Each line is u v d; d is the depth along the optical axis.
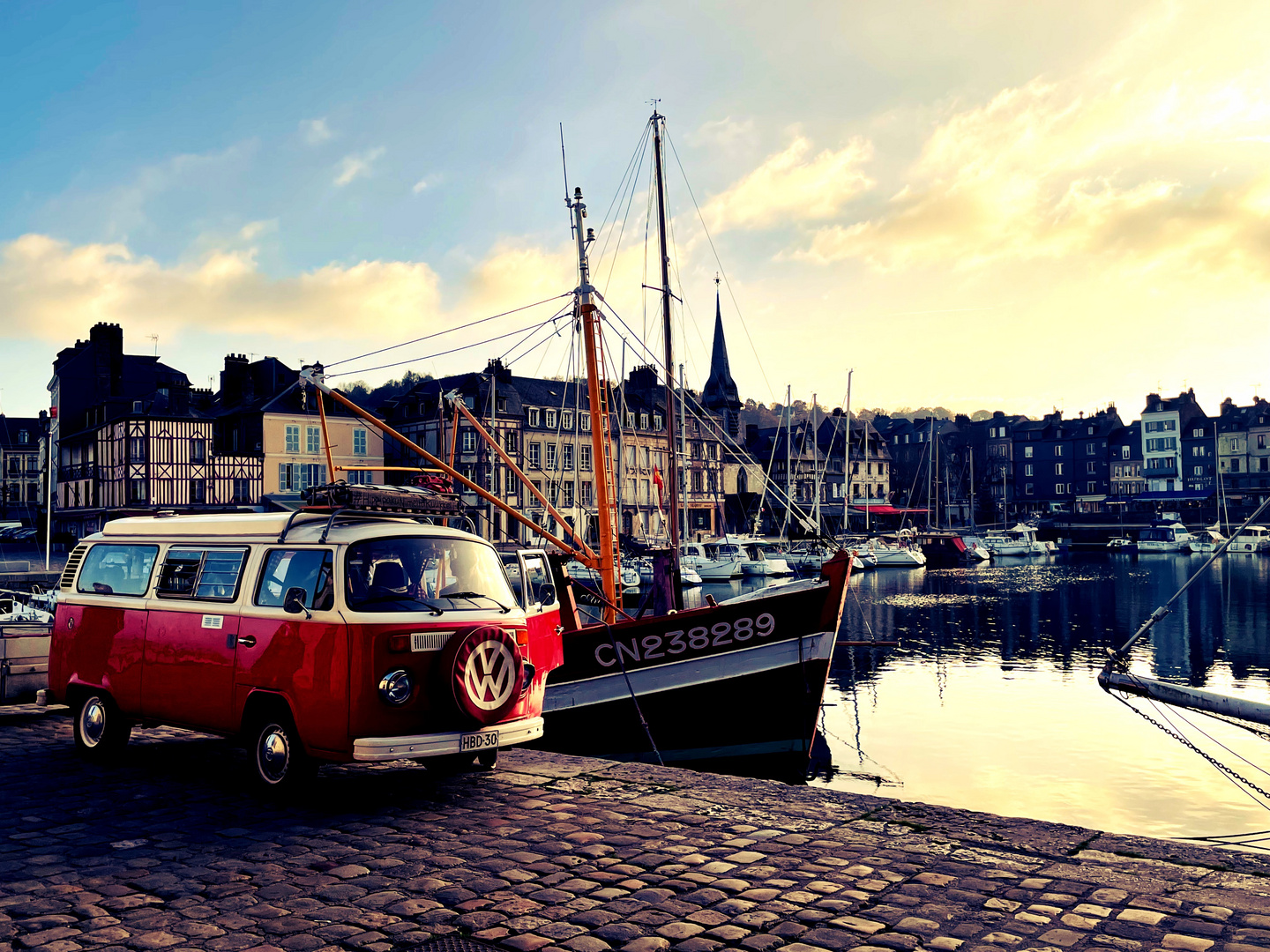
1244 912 4.88
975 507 147.62
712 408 111.44
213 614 8.35
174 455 64.88
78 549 10.12
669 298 31.27
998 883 5.38
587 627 16.50
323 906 5.23
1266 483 134.00
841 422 129.25
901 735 21.25
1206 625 43.81
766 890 5.32
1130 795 16.45
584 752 16.23
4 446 110.44
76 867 5.96
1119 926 4.73
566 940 4.71
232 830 6.79
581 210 19.42
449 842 6.43
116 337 79.19
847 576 16.33
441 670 7.53
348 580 7.47
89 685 9.37
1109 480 146.50
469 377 77.31
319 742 7.34
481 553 8.42
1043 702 25.41
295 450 69.00
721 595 66.75
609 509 19.06
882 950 4.52
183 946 4.70
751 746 16.42
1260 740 20.70
